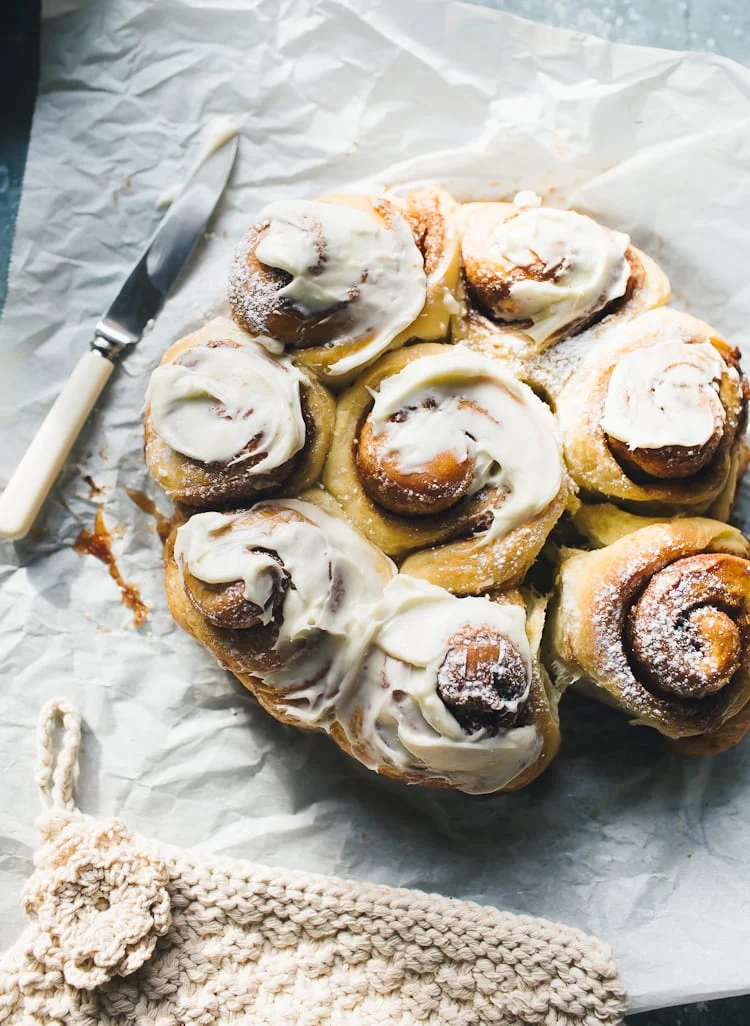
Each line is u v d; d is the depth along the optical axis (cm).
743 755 69
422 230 66
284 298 62
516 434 62
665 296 66
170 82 72
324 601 61
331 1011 64
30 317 71
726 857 68
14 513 69
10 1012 64
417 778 63
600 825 69
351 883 65
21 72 73
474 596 63
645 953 67
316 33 72
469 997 64
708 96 71
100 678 70
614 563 63
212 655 67
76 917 64
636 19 74
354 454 63
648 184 71
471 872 69
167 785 69
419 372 62
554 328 64
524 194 68
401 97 72
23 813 69
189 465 63
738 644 62
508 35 71
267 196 72
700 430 62
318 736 70
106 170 72
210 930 65
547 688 65
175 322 71
